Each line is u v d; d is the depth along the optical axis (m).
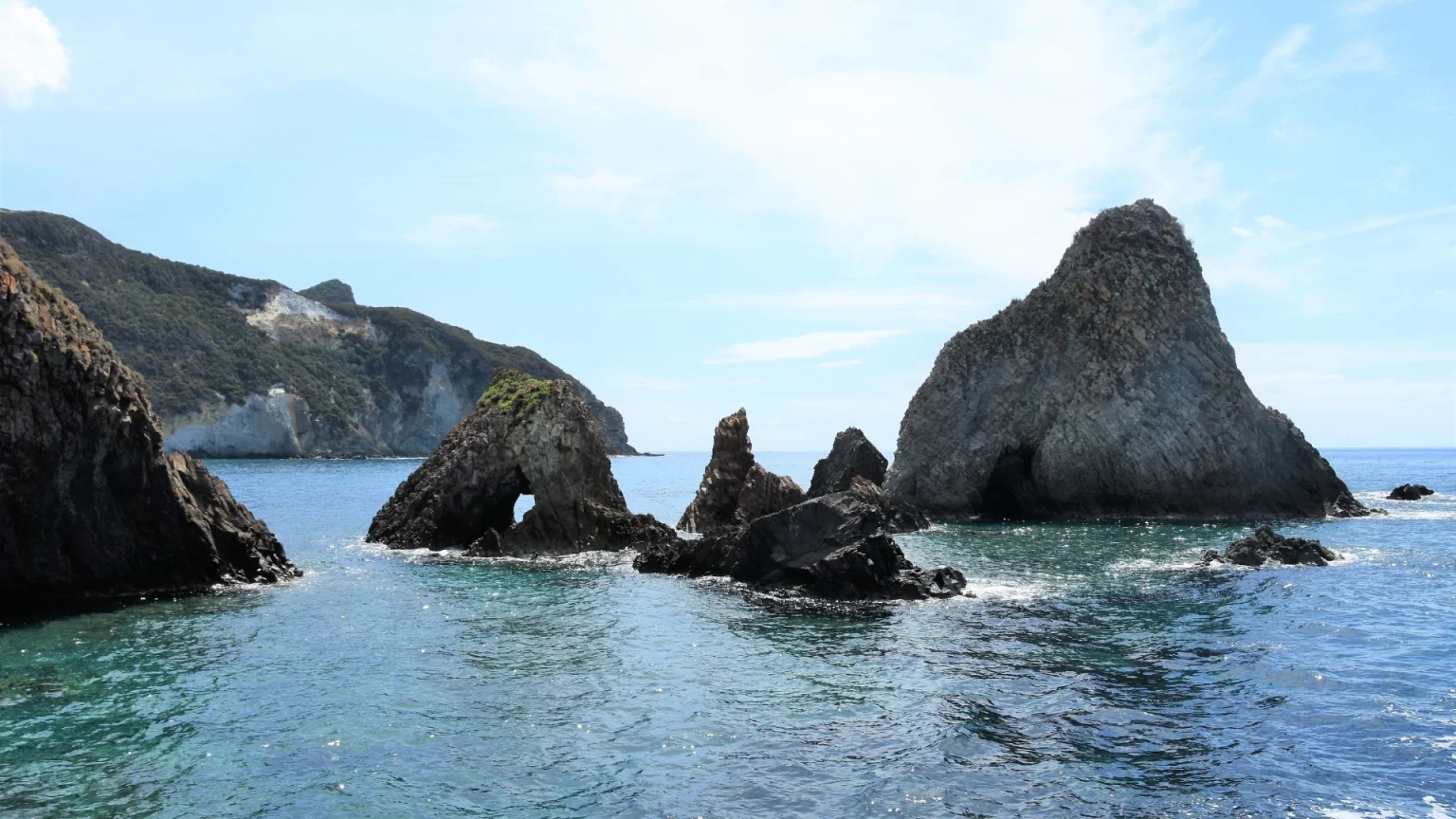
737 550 33.09
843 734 16.05
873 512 31.53
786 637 23.52
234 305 194.88
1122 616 25.52
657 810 12.98
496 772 14.39
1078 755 14.84
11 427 25.25
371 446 188.88
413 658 21.34
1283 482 56.16
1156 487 56.59
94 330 28.30
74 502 27.11
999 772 14.20
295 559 38.44
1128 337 58.12
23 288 26.34
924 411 64.19
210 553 30.11
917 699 17.97
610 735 16.08
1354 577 31.12
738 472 56.34
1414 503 64.44
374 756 14.99
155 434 28.94
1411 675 18.97
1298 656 20.66
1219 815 12.54
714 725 16.55
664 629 24.53
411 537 43.00
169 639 22.83
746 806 13.09
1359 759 14.40
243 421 168.75
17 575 26.41
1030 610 26.67
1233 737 15.53
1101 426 57.75
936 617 25.80
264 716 16.94
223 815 12.73
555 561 38.03
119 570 28.28
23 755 14.88
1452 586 29.30
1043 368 60.75
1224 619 24.84
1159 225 60.69
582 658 21.41
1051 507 59.25
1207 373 57.12
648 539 41.25
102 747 15.27
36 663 20.44
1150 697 17.86
